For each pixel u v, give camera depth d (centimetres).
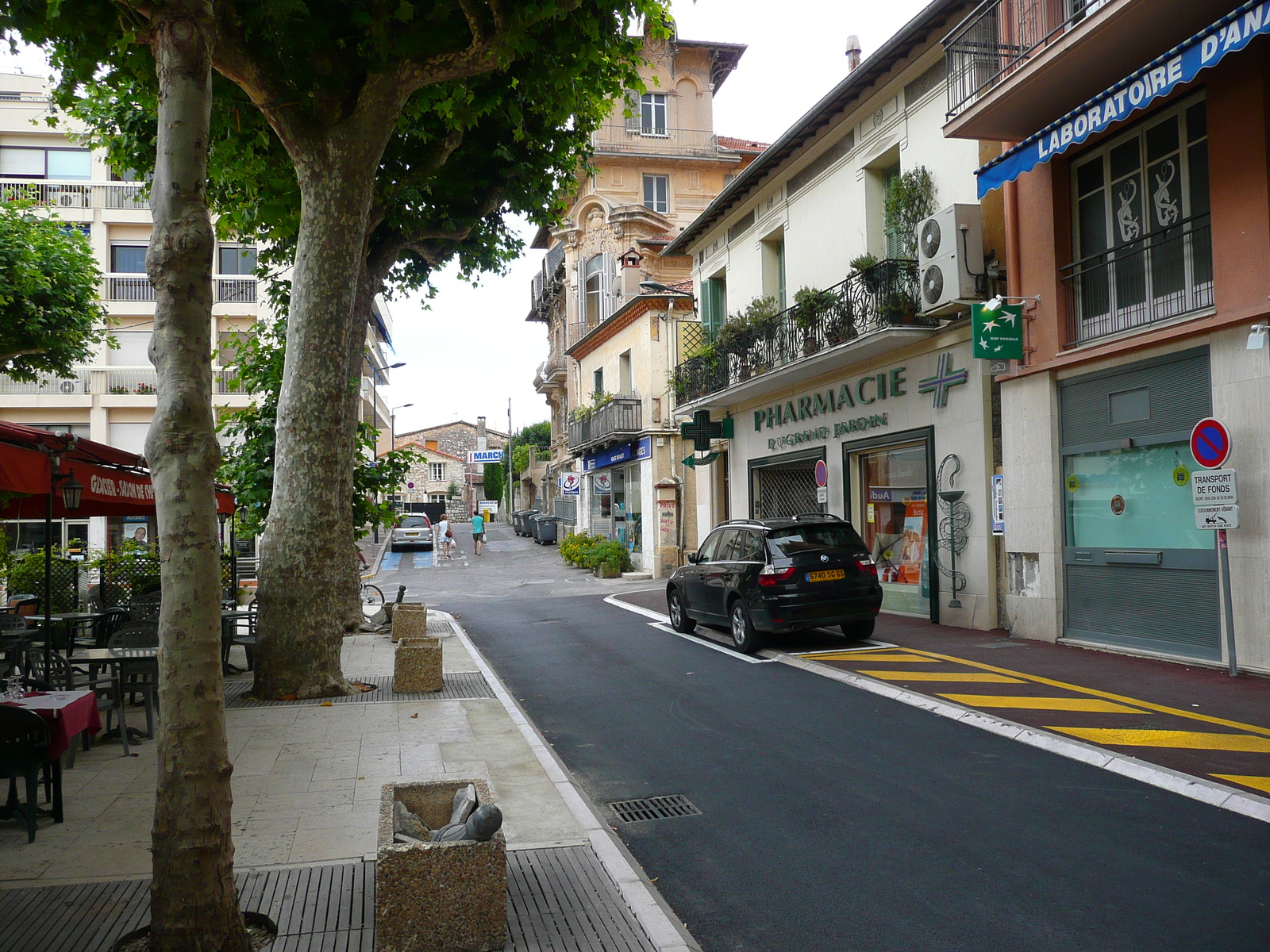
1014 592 1210
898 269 1385
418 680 937
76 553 1820
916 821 531
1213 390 920
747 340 1883
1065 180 1140
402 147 1234
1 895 423
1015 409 1200
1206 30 796
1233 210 900
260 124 1108
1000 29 1209
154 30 381
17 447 691
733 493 2148
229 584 1407
